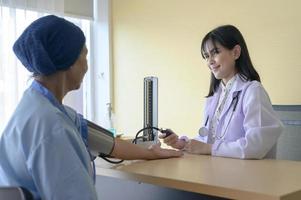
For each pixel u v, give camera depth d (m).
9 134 1.00
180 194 1.23
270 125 1.59
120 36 3.93
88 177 0.98
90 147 1.29
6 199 0.83
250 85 1.73
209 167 1.25
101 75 4.07
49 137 0.95
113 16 3.99
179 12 3.41
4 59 3.33
